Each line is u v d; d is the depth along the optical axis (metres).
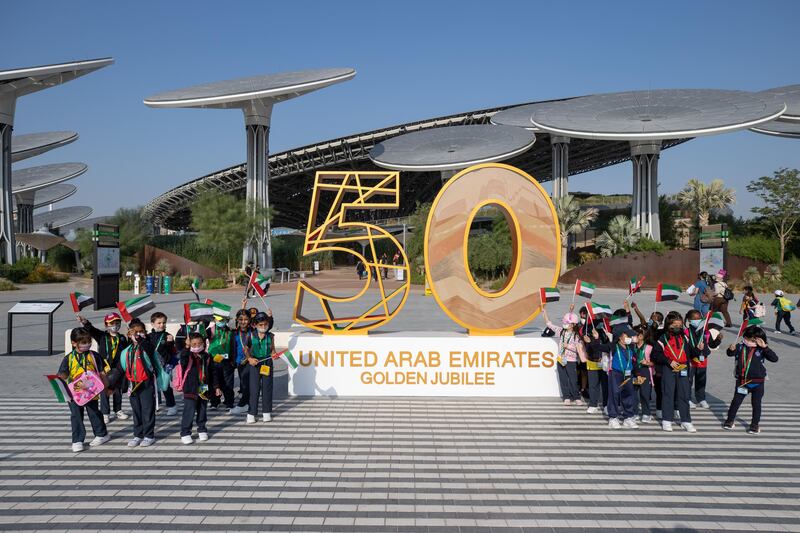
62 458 6.27
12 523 4.67
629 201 71.62
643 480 5.62
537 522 4.69
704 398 8.52
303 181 73.25
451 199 9.54
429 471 5.83
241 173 67.06
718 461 6.19
